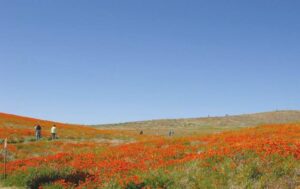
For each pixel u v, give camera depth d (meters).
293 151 16.89
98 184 17.05
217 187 14.24
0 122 62.38
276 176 14.45
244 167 15.41
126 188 15.88
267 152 16.67
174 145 29.20
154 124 131.00
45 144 38.78
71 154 28.23
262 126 40.25
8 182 20.02
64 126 70.44
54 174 20.03
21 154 33.31
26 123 66.00
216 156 17.83
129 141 48.06
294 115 145.00
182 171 16.56
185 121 138.88
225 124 129.00
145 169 18.83
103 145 39.34
